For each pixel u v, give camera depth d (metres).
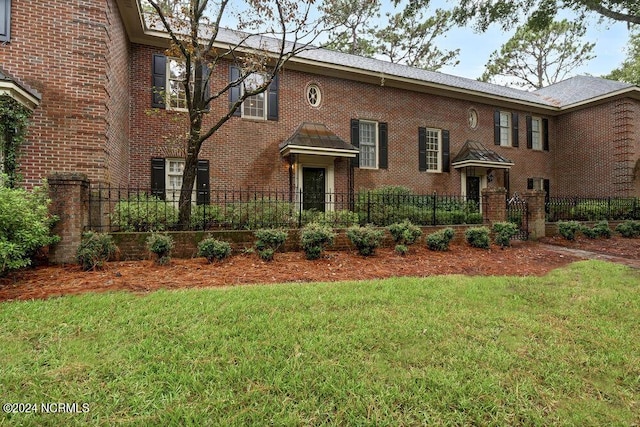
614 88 16.39
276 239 6.30
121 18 9.16
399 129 14.17
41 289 4.13
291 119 12.31
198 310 3.44
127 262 5.75
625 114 15.12
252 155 11.70
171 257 6.14
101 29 7.45
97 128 7.39
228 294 3.97
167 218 7.27
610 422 2.11
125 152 9.84
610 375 2.59
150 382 2.28
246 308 3.54
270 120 11.98
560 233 10.05
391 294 4.20
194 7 7.63
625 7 11.22
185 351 2.67
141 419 1.96
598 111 16.08
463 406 2.18
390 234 7.75
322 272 5.46
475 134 15.70
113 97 8.34
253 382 2.33
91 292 4.03
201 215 8.03
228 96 11.40
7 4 6.83
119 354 2.59
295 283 4.70
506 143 16.55
